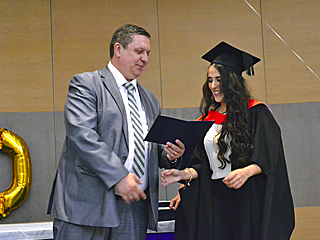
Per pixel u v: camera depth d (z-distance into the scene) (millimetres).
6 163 3090
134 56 1788
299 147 2402
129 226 1701
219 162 1960
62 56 3238
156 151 1820
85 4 3221
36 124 3186
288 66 2518
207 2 2992
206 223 1970
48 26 3227
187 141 1718
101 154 1551
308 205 2334
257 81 2482
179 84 3072
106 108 1686
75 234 1630
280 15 2623
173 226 2211
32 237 2174
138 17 3148
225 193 1969
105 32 3229
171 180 1945
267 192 1889
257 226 1898
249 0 2715
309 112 2441
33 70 3217
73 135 1593
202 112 2080
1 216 2773
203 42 3051
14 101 3178
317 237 2285
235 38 2756
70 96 1688
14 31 3207
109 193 1602
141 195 1558
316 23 2566
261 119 1938
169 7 3109
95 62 3230
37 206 2926
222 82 2006
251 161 1908
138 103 1834
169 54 3078
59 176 1726
